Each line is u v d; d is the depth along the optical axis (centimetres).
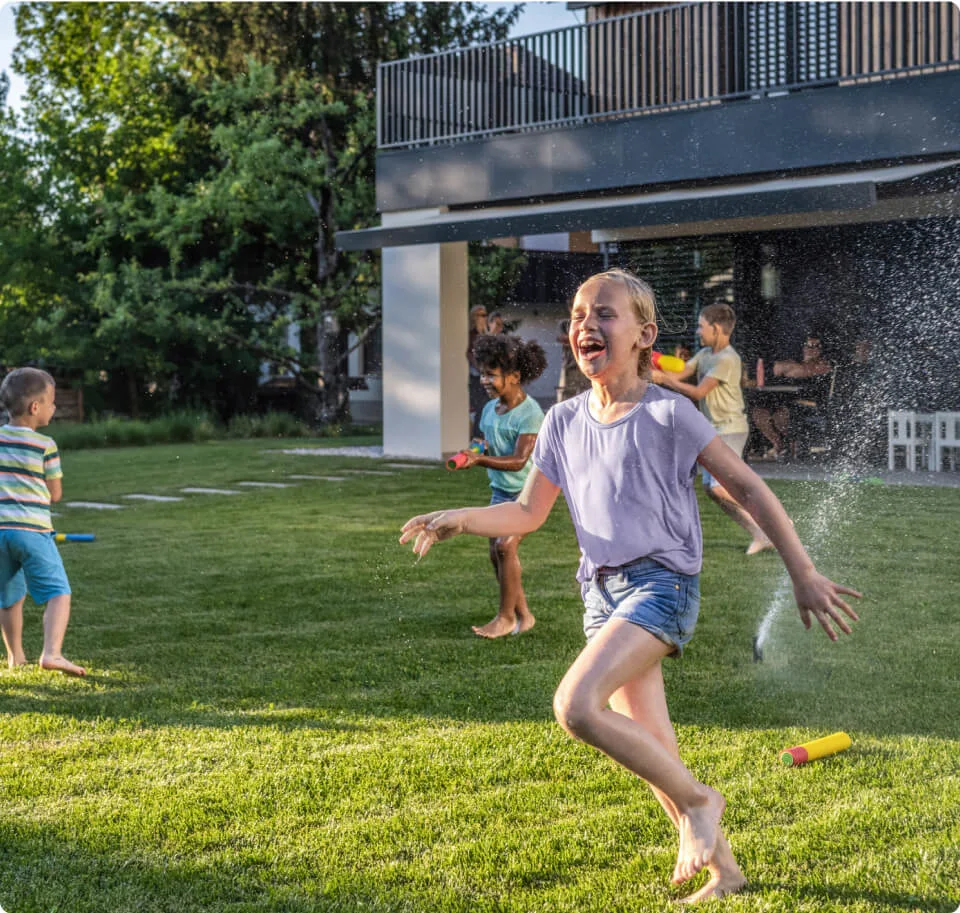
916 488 1079
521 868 283
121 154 2530
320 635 539
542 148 1426
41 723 405
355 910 261
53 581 481
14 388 500
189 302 2300
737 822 310
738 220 1388
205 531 908
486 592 642
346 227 2244
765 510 263
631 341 275
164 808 323
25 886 275
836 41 1212
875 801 322
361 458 1561
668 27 1348
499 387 524
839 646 501
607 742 253
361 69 2400
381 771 352
